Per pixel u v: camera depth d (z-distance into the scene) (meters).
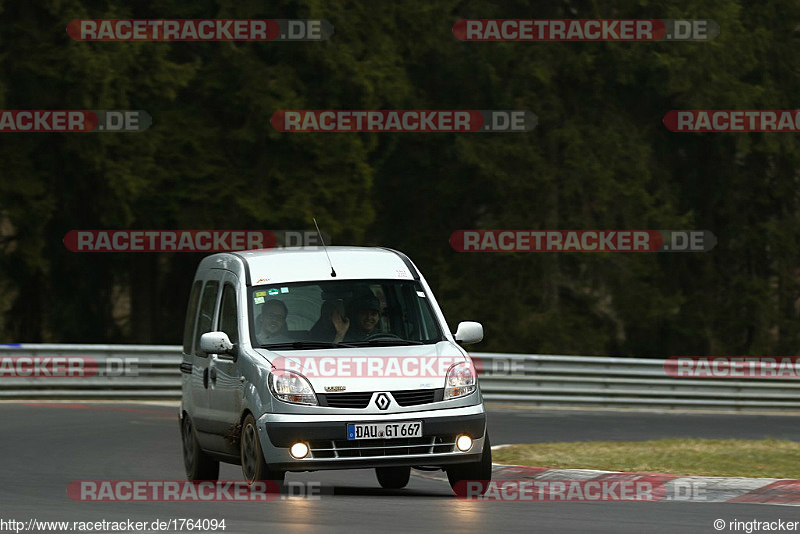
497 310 133.88
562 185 134.88
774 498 40.06
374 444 37.00
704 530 31.52
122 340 130.75
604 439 66.56
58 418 69.00
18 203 108.62
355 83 113.38
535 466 47.47
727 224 150.75
